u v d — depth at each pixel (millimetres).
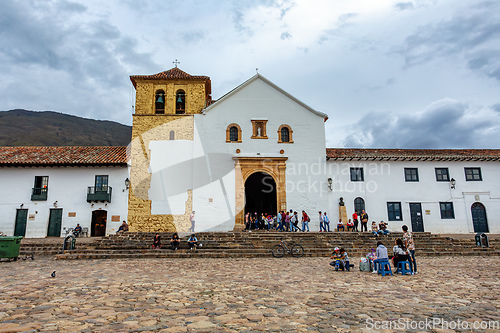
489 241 19625
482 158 25234
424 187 25375
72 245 16547
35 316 5430
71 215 23688
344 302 6641
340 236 19609
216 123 25312
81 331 4629
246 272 10992
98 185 24156
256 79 26203
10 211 23562
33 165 23859
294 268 12062
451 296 7262
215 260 14680
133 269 11625
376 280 9477
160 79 26062
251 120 25453
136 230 23328
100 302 6492
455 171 25656
